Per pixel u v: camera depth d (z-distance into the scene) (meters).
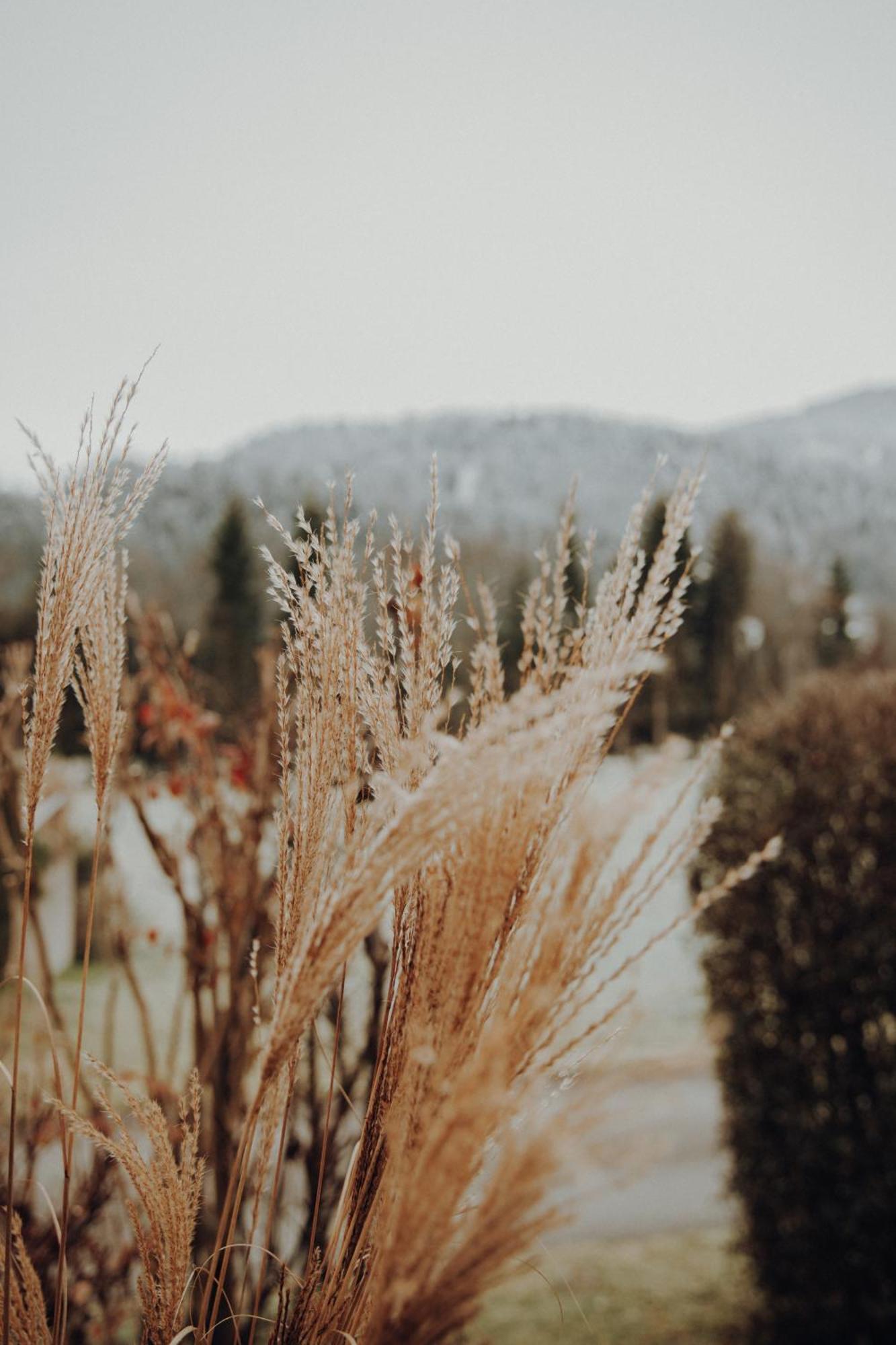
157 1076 1.92
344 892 0.78
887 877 4.41
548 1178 0.59
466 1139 0.66
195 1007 1.97
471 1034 0.86
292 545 0.99
